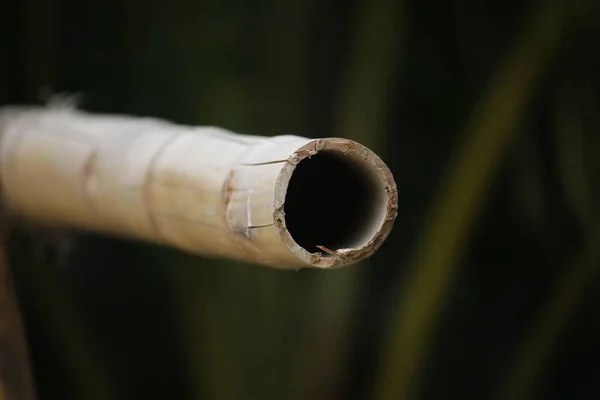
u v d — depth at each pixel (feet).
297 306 7.34
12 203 5.49
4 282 5.06
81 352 7.77
